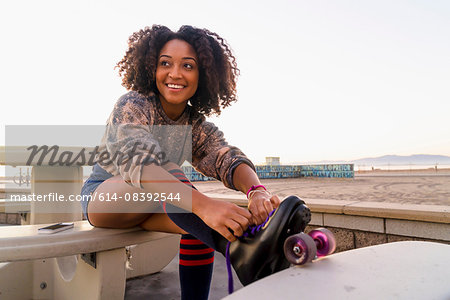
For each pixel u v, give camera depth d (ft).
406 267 1.88
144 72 3.64
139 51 3.60
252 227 2.46
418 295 1.49
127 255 5.49
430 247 2.37
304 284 1.64
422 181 39.75
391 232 6.11
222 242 2.71
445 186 27.61
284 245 2.07
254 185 3.24
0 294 4.58
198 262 3.65
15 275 4.75
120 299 3.84
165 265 6.37
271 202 2.63
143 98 3.59
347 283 1.64
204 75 3.85
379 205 6.79
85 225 4.11
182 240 3.72
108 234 3.64
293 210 2.18
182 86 3.58
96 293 3.69
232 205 2.52
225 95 4.22
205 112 4.25
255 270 2.29
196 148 4.20
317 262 2.02
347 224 6.68
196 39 3.68
